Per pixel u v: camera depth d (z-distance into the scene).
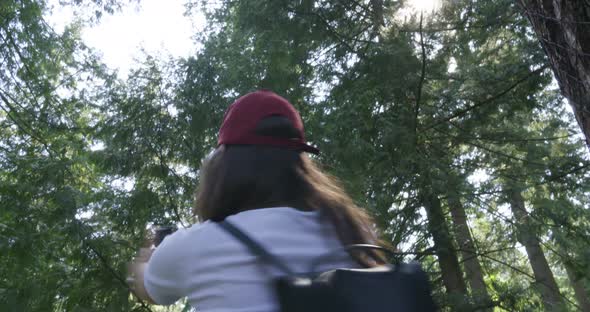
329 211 1.29
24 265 7.38
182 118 8.88
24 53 11.52
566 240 9.83
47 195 7.77
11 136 10.68
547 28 4.12
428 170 8.90
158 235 1.36
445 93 10.48
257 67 9.30
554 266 11.41
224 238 1.18
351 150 8.19
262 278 1.14
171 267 1.20
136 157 8.79
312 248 1.21
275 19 9.52
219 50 9.50
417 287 1.10
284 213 1.23
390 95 9.31
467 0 10.09
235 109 1.32
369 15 9.98
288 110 1.34
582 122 4.00
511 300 8.97
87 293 7.27
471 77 10.48
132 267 1.37
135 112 8.95
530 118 14.08
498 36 11.68
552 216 10.14
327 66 9.78
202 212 1.28
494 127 11.59
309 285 1.05
